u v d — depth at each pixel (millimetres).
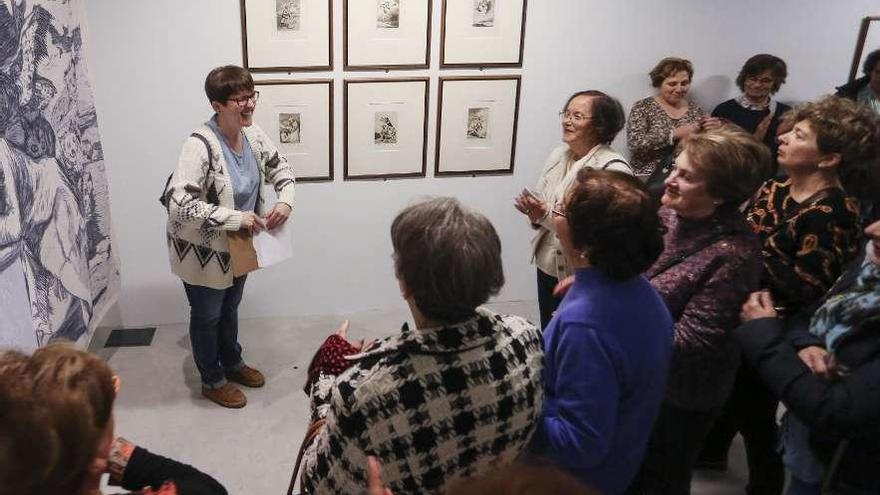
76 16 2762
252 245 2559
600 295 1271
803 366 1380
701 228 1604
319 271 3545
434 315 1030
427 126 3371
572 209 1284
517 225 3689
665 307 1381
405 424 1022
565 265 2451
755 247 1585
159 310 3418
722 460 2441
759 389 2078
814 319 1504
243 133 2637
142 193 3191
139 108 3051
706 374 1613
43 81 2412
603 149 2369
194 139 2443
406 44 3207
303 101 3197
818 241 1726
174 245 2559
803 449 1525
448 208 1056
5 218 2064
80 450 804
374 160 3379
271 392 2936
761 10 3535
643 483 1790
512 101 3424
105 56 2939
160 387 2930
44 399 788
